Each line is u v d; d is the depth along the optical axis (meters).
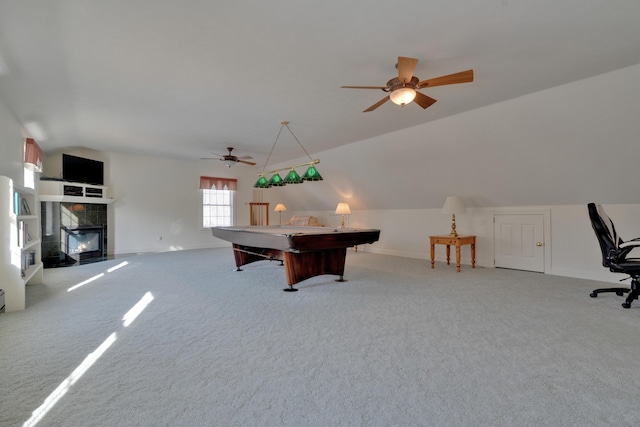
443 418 1.46
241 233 4.48
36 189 4.83
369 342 2.31
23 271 3.62
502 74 3.00
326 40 2.45
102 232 6.75
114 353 2.14
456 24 2.23
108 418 1.46
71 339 2.37
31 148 4.46
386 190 6.52
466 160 4.76
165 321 2.75
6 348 2.21
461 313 2.93
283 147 6.18
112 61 2.78
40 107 3.85
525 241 4.97
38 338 2.39
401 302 3.29
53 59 2.72
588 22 2.20
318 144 5.91
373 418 1.47
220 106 3.91
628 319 2.74
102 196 6.64
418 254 6.49
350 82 3.22
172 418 1.47
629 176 3.70
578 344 2.24
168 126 4.79
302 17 2.16
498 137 4.14
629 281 3.99
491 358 2.05
